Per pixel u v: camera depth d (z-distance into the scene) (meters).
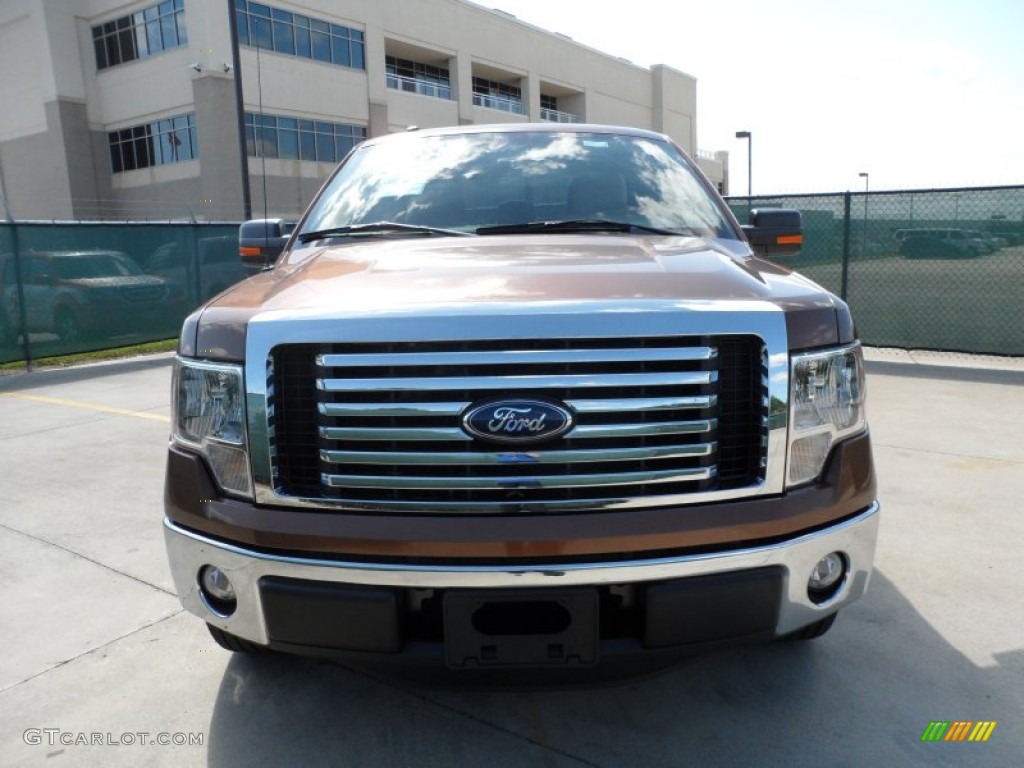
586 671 2.08
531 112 50.00
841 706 2.60
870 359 9.59
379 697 2.71
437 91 44.56
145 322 12.34
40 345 10.93
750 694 2.67
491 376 1.92
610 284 2.11
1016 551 3.81
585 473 1.96
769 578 2.03
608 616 2.05
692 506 2.01
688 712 2.58
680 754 2.38
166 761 2.41
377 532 1.95
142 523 4.47
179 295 12.89
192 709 2.67
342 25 38.22
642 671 2.13
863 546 2.23
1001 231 9.23
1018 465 5.17
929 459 5.34
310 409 2.04
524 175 3.44
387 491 2.00
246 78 34.47
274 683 2.81
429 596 2.03
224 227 13.52
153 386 9.23
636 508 1.98
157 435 6.63
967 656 2.89
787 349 2.04
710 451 2.01
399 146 3.75
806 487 2.12
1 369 10.76
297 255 3.05
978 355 9.66
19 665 2.97
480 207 3.27
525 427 1.92
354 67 39.03
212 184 34.44
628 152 3.63
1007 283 9.24
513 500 1.96
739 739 2.44
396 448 1.97
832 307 2.20
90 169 38.78
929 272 9.66
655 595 1.96
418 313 1.94
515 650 1.97
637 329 1.92
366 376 1.95
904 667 2.82
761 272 2.44
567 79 52.75
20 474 5.48
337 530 1.98
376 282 2.21
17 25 38.59
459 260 2.45
